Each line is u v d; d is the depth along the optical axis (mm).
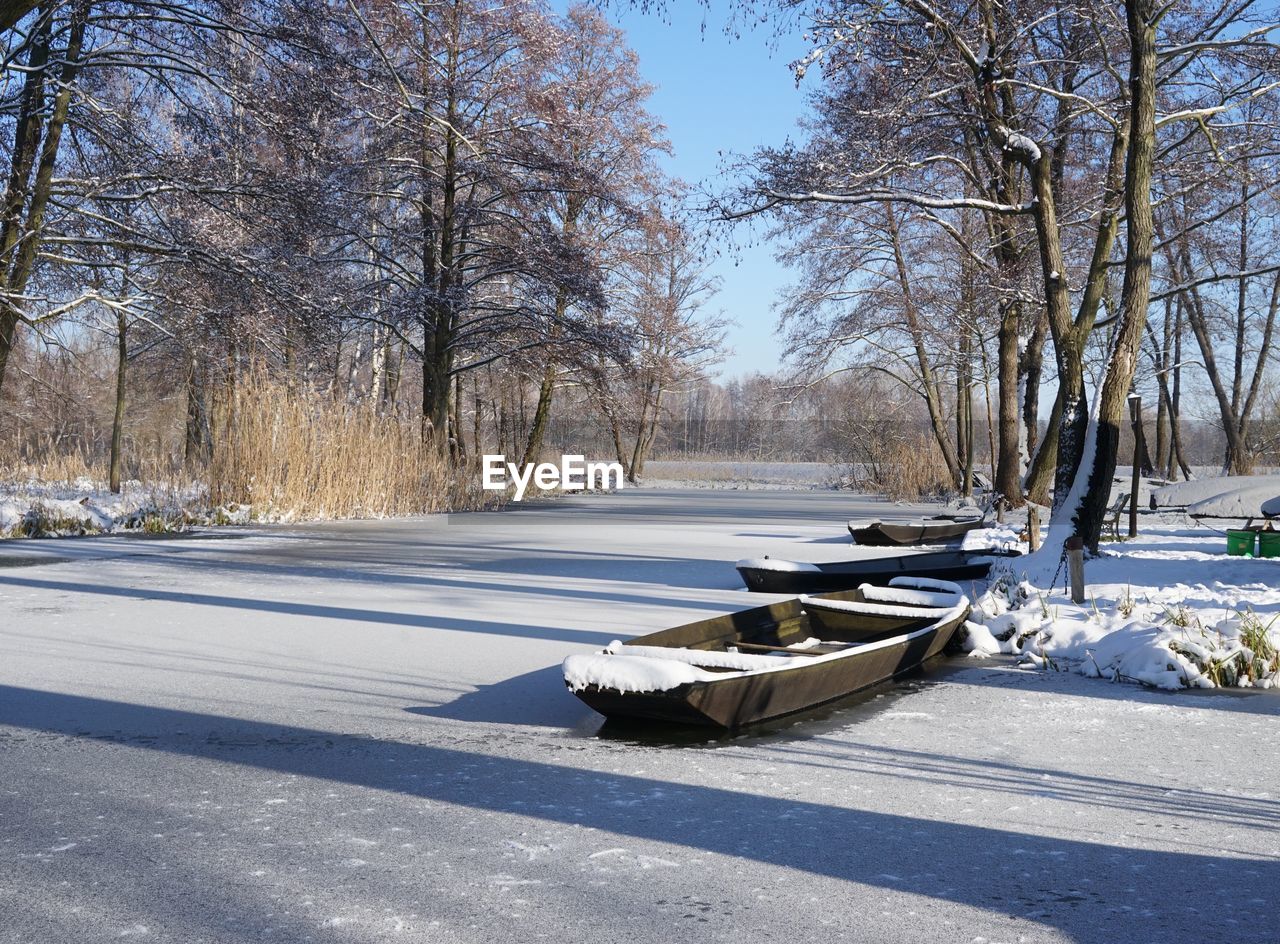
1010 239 23000
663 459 71938
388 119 26141
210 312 21094
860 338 33188
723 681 5633
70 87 18438
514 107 28344
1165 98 19266
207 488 21203
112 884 3648
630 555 15875
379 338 32469
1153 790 4891
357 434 23656
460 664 7660
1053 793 4836
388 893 3584
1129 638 7812
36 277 20875
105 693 6703
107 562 14148
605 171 34969
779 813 4496
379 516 23234
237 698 6598
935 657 8453
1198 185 18141
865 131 16719
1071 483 13141
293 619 9594
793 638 8406
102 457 29609
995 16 15320
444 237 28344
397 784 4867
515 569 13797
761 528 21859
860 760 5371
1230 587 10336
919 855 4012
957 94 17094
